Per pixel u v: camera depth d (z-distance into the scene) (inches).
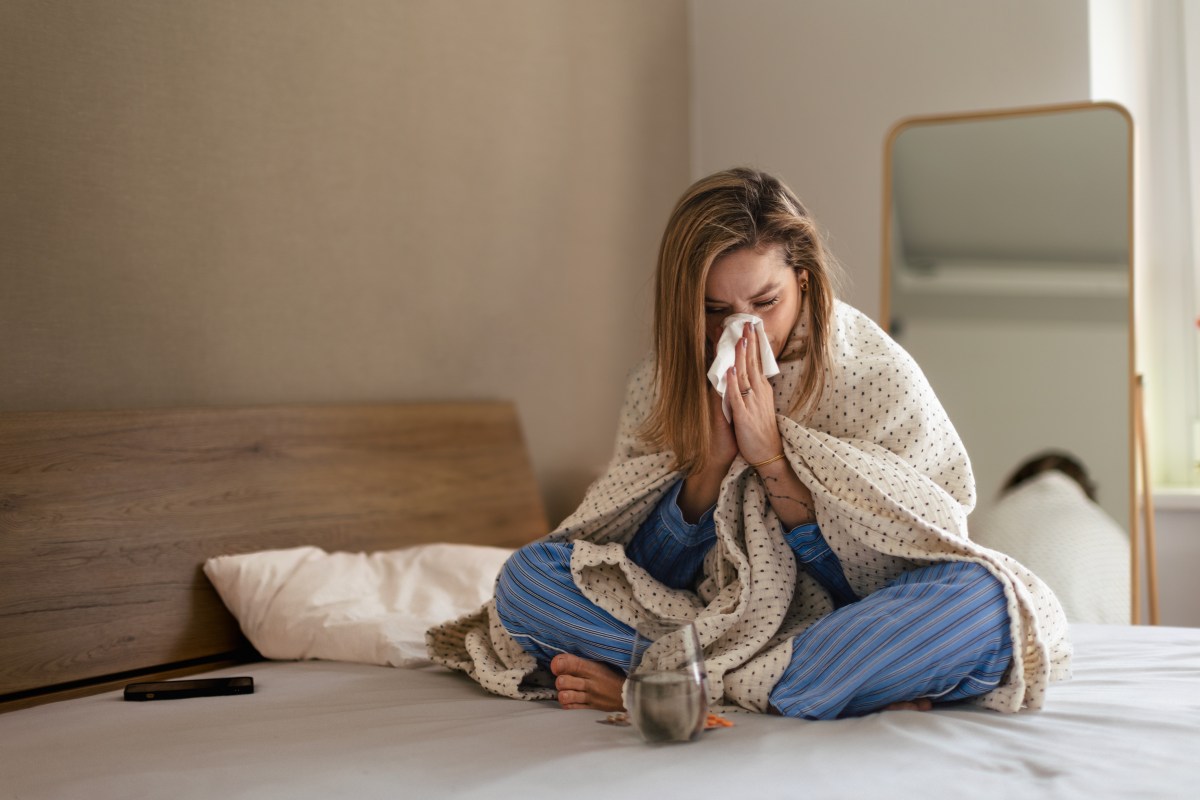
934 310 136.9
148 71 88.5
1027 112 133.3
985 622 59.4
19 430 77.2
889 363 67.4
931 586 60.1
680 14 151.3
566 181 131.5
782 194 66.1
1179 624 129.0
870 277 142.3
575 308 133.0
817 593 68.7
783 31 147.8
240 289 95.4
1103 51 133.5
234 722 63.7
